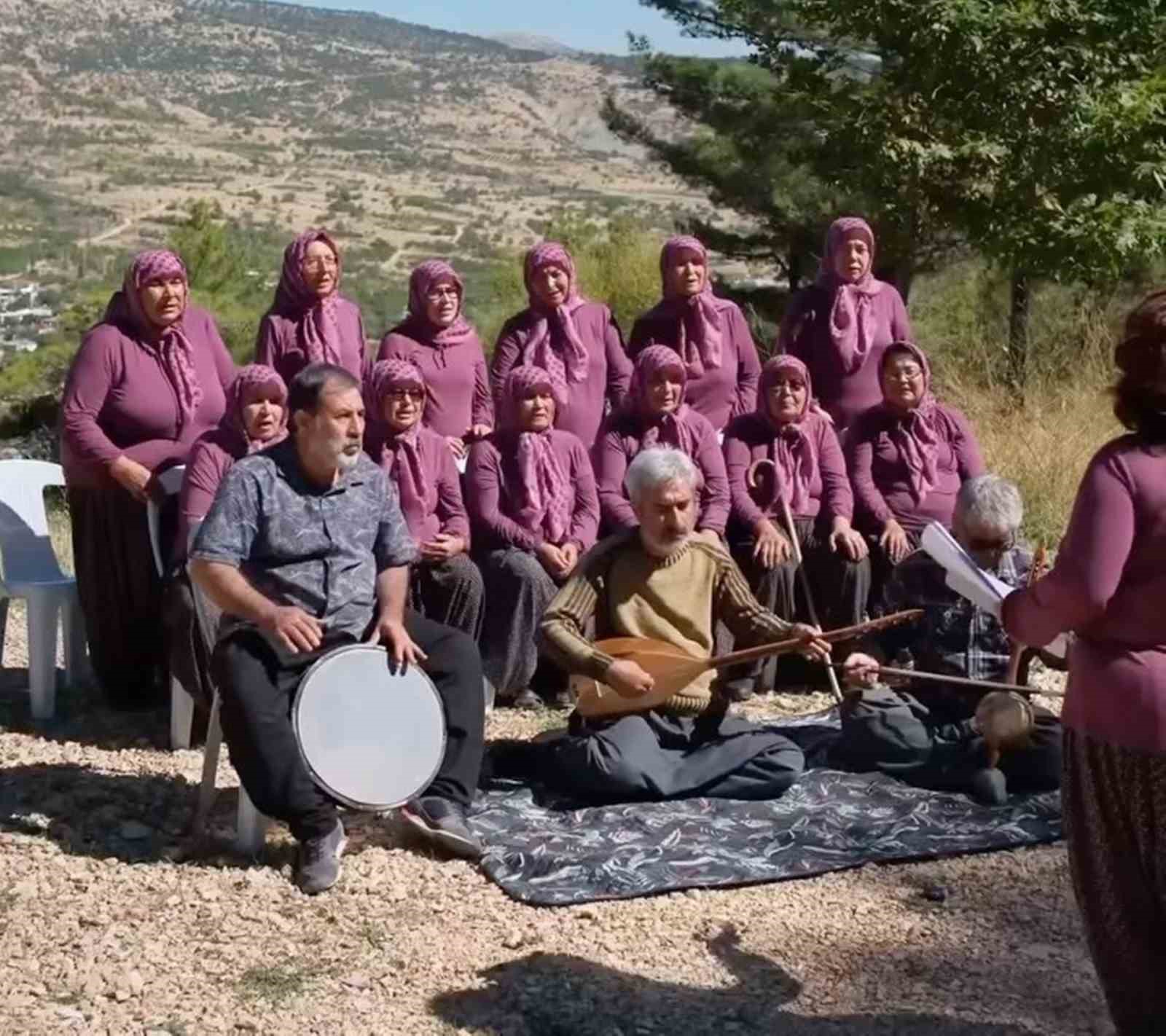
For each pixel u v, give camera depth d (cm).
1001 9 1329
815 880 509
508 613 652
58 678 708
